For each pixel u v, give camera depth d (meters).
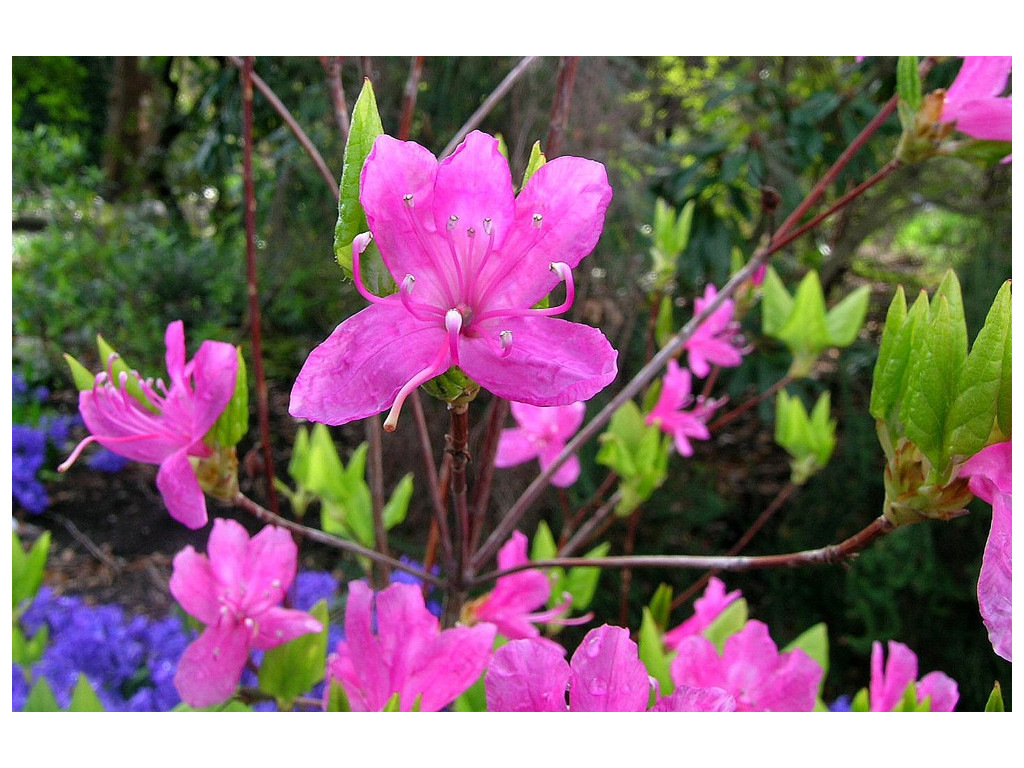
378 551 0.29
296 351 0.89
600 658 0.14
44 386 0.88
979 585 0.15
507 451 0.34
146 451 0.20
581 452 0.58
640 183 0.65
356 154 0.15
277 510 0.27
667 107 0.78
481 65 0.58
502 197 0.15
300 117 0.69
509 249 0.15
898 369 0.17
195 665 0.22
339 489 0.30
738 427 0.89
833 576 0.58
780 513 0.70
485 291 0.15
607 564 0.22
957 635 0.53
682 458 0.68
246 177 0.26
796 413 0.36
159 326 0.87
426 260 0.15
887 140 0.70
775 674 0.22
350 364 0.14
